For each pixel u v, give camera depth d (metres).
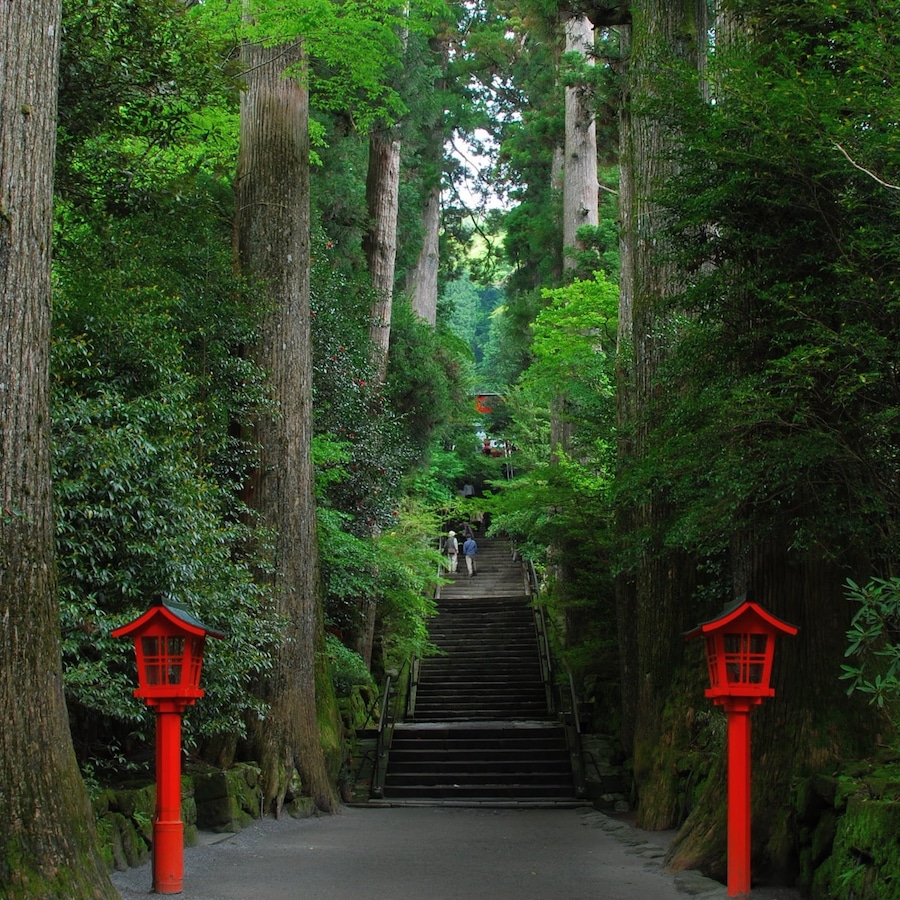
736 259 7.36
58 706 5.19
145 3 8.56
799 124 6.15
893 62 5.66
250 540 11.44
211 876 7.16
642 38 10.88
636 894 6.57
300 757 11.70
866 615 4.80
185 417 8.97
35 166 5.27
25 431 5.15
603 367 17.91
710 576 10.75
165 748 6.41
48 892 4.80
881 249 6.05
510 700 19.31
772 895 6.24
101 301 8.60
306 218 12.35
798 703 7.02
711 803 7.58
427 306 29.52
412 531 21.38
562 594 17.36
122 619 7.49
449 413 21.64
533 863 8.06
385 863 8.02
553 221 26.17
